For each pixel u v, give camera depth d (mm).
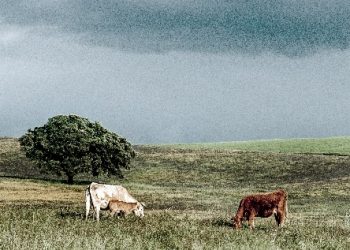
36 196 48125
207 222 25438
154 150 123188
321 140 147000
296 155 113875
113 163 71125
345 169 94812
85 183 71562
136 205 27000
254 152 120562
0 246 15078
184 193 61938
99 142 68688
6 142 122000
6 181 64750
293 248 17000
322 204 48344
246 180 91750
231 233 19562
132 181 88812
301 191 62188
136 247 15641
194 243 16047
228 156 114750
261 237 18609
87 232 19172
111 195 26750
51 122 69875
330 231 23266
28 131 70875
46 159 69688
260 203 23766
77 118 71000
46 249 14727
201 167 103375
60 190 56906
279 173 96438
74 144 68312
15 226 20328
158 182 88625
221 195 59781
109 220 24719
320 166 99438
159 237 18219
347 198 54094
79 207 37094
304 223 27328
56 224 22156
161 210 37312
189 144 163250
